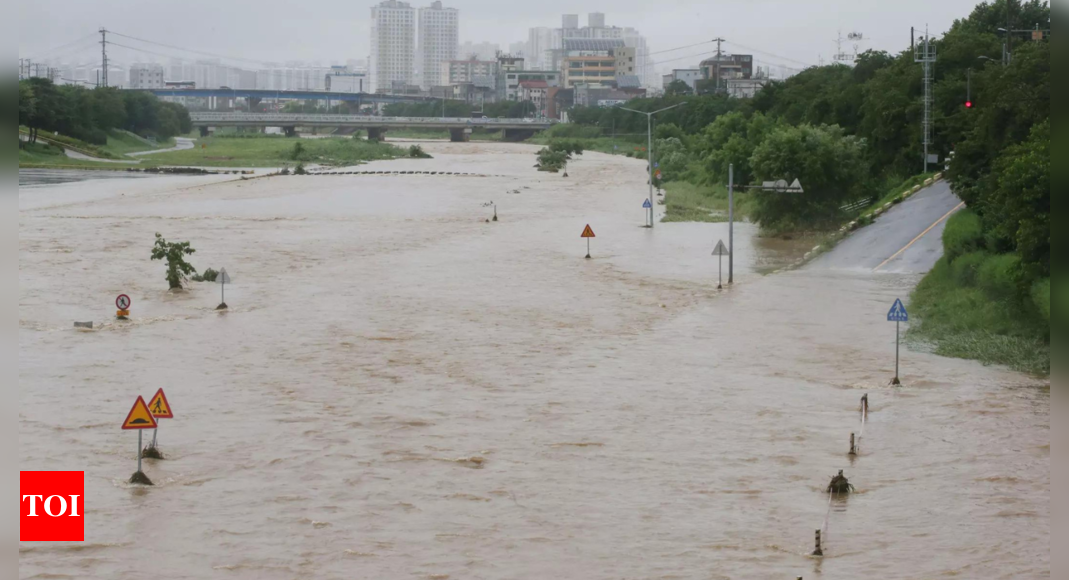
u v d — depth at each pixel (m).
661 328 42.50
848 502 23.67
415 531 21.95
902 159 94.62
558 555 20.78
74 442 27.34
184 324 42.41
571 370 35.53
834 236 69.56
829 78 139.75
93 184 117.25
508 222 81.88
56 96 164.25
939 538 21.69
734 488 24.52
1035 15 130.00
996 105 63.25
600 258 62.47
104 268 56.59
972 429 29.05
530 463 26.14
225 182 122.00
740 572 20.02
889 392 32.97
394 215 86.12
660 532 21.94
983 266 46.62
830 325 43.03
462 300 48.38
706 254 64.50
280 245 66.88
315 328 41.88
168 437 27.88
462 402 31.48
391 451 26.92
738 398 32.19
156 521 22.33
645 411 30.70
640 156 187.25
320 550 20.97
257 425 28.98
